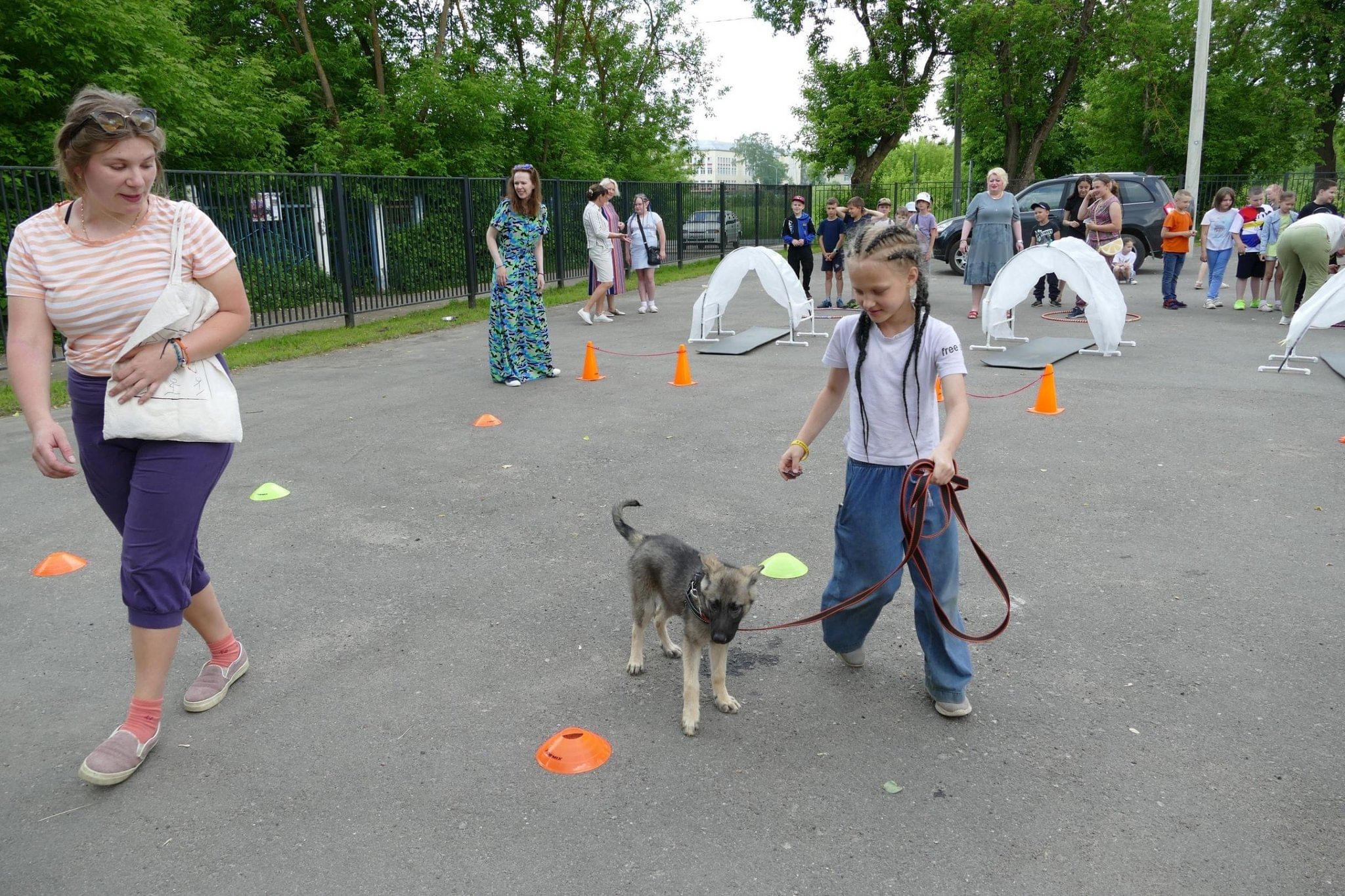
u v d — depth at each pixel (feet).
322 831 8.94
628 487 19.31
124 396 9.19
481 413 25.96
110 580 15.15
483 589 14.49
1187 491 18.20
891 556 10.39
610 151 96.99
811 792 9.41
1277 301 45.21
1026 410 24.85
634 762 10.00
